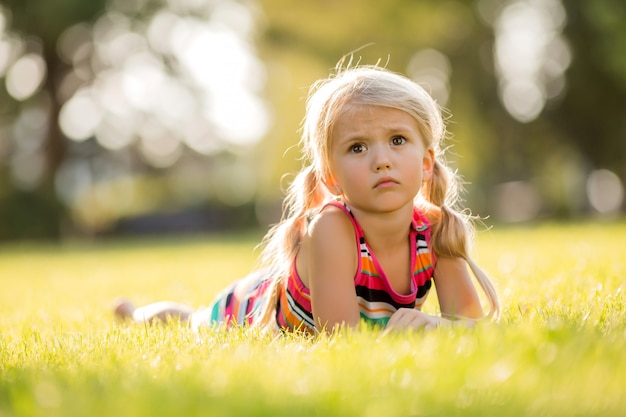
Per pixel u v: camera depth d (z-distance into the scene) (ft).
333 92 10.80
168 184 135.95
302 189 11.61
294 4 101.30
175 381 7.48
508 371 6.94
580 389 6.44
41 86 109.40
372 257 10.91
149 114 122.62
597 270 17.34
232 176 129.70
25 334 13.47
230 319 13.50
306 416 6.13
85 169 128.06
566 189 106.22
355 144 10.53
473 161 100.58
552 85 96.58
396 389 6.79
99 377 7.98
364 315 11.12
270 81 106.22
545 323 9.59
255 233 101.91
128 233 122.11
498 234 49.90
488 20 98.43
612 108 93.45
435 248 11.50
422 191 11.59
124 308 16.40
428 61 100.12
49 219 96.37
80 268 40.11
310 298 11.35
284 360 8.29
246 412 6.16
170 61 116.26
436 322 10.28
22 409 6.61
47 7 98.94
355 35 98.78
